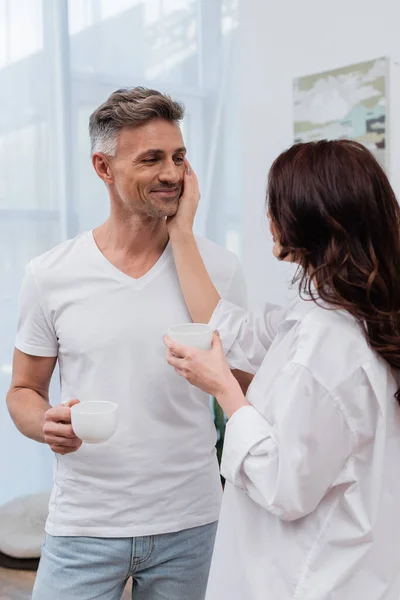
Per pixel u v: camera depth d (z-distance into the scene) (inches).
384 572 44.8
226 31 128.8
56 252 61.7
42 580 59.8
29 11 109.0
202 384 48.5
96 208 116.9
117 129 56.4
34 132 111.0
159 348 58.5
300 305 48.2
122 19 118.0
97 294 59.1
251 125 109.7
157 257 61.1
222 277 64.1
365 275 44.0
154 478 58.3
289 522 45.8
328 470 43.2
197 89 127.9
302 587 44.6
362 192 43.9
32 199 111.6
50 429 52.7
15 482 112.7
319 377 42.8
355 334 44.8
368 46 91.0
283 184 46.1
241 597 47.4
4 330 111.0
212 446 62.4
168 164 56.7
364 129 89.7
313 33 98.3
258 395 47.4
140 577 60.1
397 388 46.1
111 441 57.5
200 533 60.4
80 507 58.6
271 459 43.1
